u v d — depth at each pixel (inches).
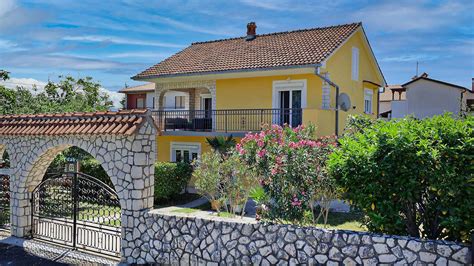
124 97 1482.5
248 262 285.7
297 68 613.0
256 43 804.0
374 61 834.2
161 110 775.7
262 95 697.6
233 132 665.6
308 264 264.4
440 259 227.5
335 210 477.1
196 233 310.0
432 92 1078.4
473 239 216.5
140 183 336.2
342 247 254.8
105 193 371.2
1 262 338.3
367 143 267.7
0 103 887.1
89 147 359.9
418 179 241.3
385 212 250.8
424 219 253.0
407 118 294.7
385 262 241.3
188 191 677.9
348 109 663.8
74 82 1355.8
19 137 415.8
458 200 233.6
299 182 301.6
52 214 408.2
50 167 639.8
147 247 330.3
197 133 698.8
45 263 335.0
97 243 390.0
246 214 479.2
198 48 894.4
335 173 270.1
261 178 314.2
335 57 673.6
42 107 831.7
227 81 736.3
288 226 276.5
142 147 338.0
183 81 788.6
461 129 243.8
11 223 418.9
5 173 450.0
